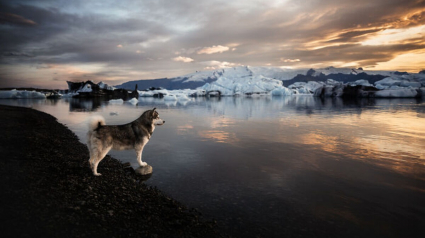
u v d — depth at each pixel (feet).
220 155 29.45
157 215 14.32
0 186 14.73
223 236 12.66
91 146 19.77
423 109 88.22
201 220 14.28
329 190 18.92
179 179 21.35
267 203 16.76
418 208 15.81
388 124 53.57
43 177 17.71
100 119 20.35
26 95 186.29
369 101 141.79
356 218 14.66
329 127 50.90
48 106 112.98
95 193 16.17
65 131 41.86
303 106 114.32
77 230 11.16
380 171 23.25
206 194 18.22
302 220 14.49
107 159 26.48
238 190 18.99
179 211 15.14
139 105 132.87
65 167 21.20
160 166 25.02
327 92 212.43
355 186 19.66
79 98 218.18
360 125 52.90
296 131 46.42
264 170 23.84
